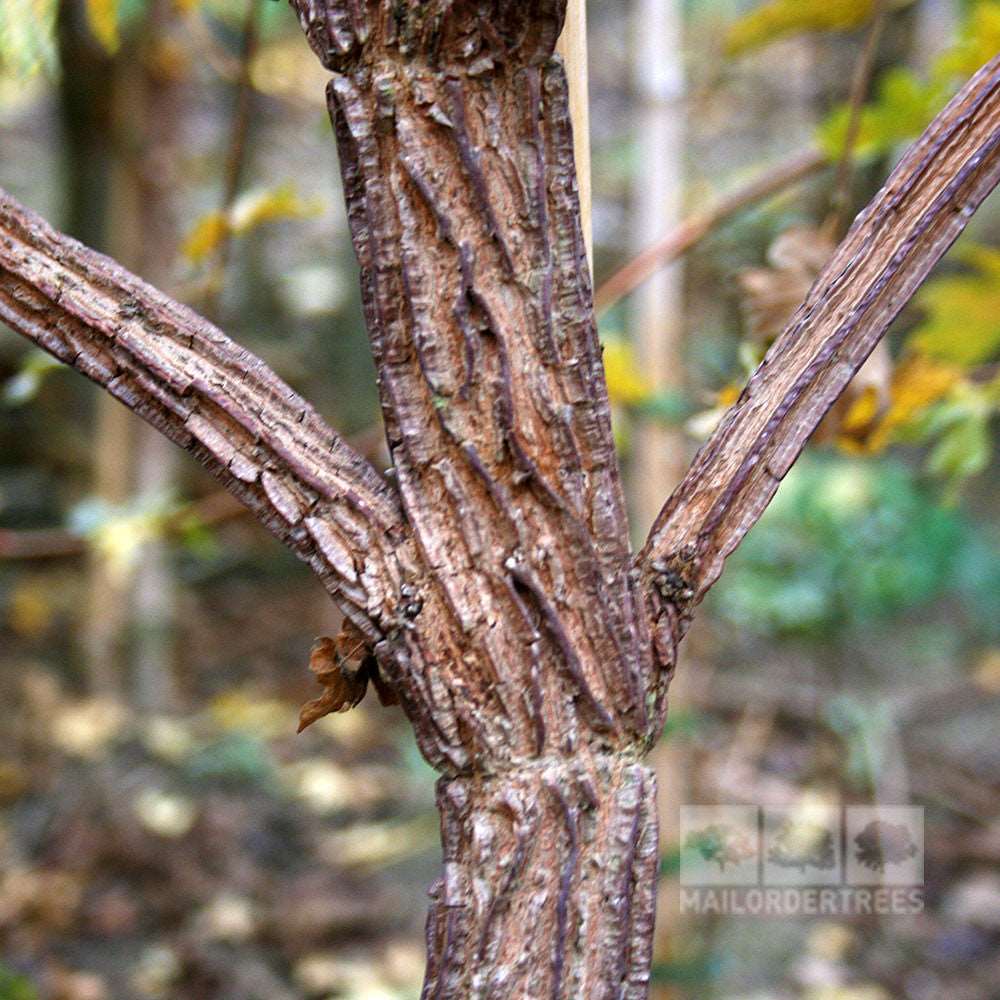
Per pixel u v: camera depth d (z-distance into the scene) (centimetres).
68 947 129
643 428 91
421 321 39
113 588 173
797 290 55
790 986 118
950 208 41
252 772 161
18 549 81
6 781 158
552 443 40
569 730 40
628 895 39
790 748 160
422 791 160
